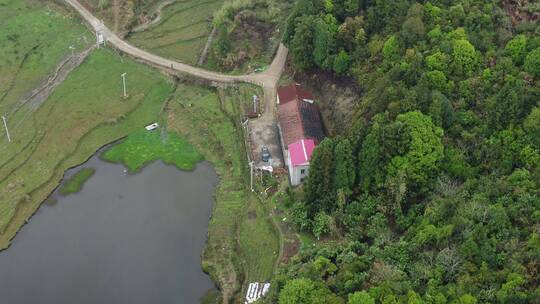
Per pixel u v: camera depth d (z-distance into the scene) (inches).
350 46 4116.6
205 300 3275.1
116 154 4234.7
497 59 3491.6
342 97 4084.6
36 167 4079.7
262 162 3969.0
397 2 3973.9
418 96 3299.7
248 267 3373.5
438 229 2802.7
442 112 3265.3
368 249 3006.9
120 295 3294.8
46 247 3570.4
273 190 3789.4
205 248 3540.8
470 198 2977.4
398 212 3176.7
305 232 3435.0
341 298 2655.0
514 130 3147.1
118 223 3730.3
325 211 3410.4
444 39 3636.8
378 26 4062.5
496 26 3730.3
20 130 4328.3
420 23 3703.3
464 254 2628.0
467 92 3408.0
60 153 4190.5
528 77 3302.2
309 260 3073.3
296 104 4116.6
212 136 4315.9
